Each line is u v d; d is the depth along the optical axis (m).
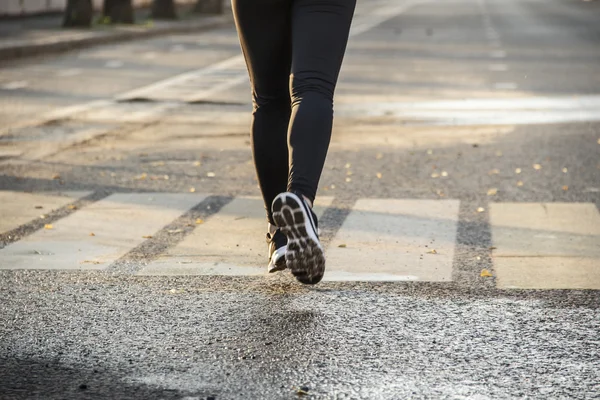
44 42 32.16
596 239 7.90
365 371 4.79
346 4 5.09
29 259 7.37
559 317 5.73
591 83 22.19
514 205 9.44
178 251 7.60
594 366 4.86
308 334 5.41
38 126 15.95
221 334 5.42
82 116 17.20
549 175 11.18
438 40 38.66
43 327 5.60
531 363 4.90
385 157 12.74
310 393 4.48
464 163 12.17
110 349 5.18
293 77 5.02
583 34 41.72
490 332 5.43
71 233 8.30
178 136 14.86
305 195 4.88
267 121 5.65
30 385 4.63
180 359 4.99
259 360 4.96
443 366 4.86
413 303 6.05
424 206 9.43
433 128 15.57
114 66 27.38
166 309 5.96
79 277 6.80
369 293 6.29
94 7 55.41
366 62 28.64
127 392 4.53
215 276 6.79
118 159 12.70
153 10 52.12
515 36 40.78
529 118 16.56
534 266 7.02
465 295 6.23
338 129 15.54
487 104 18.56
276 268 5.80
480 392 4.50
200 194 10.17
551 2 86.06
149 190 10.44
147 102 19.30
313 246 4.87
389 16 62.91
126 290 6.44
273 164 5.68
